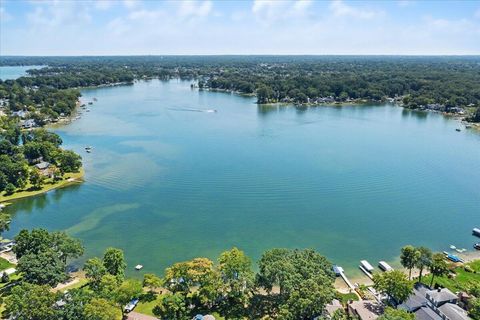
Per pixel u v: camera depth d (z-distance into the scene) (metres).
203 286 89.44
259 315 88.12
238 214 146.75
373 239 130.25
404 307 89.62
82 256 117.19
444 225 140.38
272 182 178.38
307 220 142.75
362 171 194.25
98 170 192.50
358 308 88.19
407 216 146.88
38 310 75.31
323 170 195.25
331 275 93.31
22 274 99.19
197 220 141.88
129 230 134.38
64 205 153.38
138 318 86.19
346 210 151.25
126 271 110.19
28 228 135.00
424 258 98.25
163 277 106.31
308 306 79.94
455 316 84.06
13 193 162.25
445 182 180.75
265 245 125.56
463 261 116.62
